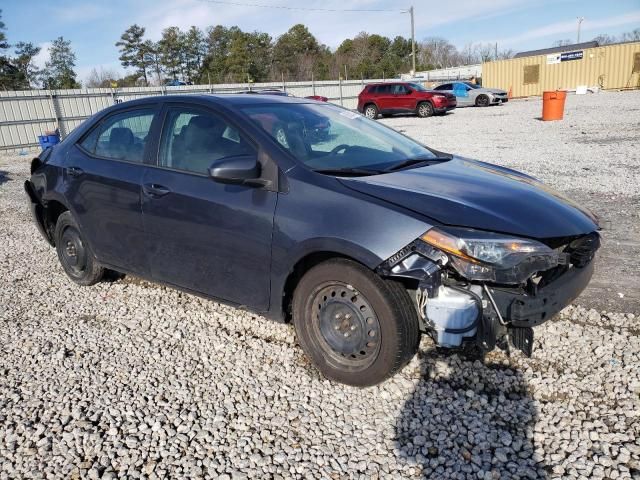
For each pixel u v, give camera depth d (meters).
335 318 2.91
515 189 3.12
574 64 35.59
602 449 2.38
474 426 2.58
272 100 3.80
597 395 2.78
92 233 4.18
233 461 2.40
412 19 45.59
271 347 3.44
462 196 2.84
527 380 2.93
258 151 3.14
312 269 2.92
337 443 2.50
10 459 2.46
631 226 5.60
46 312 4.15
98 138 4.21
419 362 3.13
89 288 4.62
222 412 2.77
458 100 29.41
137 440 2.57
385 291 2.66
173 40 66.69
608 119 16.86
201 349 3.46
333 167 3.14
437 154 3.95
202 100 3.57
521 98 37.12
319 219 2.80
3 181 11.58
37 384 3.10
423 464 2.34
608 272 4.42
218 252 3.28
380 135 3.94
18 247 6.14
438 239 2.51
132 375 3.16
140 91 23.50
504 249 2.50
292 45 72.38
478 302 2.56
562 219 2.85
